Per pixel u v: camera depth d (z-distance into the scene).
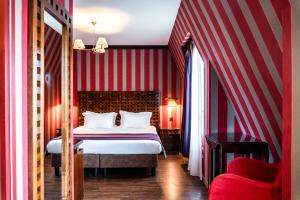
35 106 1.95
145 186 4.55
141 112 7.36
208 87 4.35
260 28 2.29
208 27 3.55
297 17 1.71
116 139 5.38
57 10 2.56
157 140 5.39
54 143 5.03
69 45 3.01
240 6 2.43
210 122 4.34
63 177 2.88
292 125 1.82
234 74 3.43
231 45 3.06
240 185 2.44
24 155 1.87
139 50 7.63
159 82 7.68
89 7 4.29
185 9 4.11
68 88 2.97
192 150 5.25
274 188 2.32
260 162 2.94
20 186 1.81
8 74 1.66
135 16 4.76
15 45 1.75
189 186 4.55
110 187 4.50
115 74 7.62
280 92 2.61
